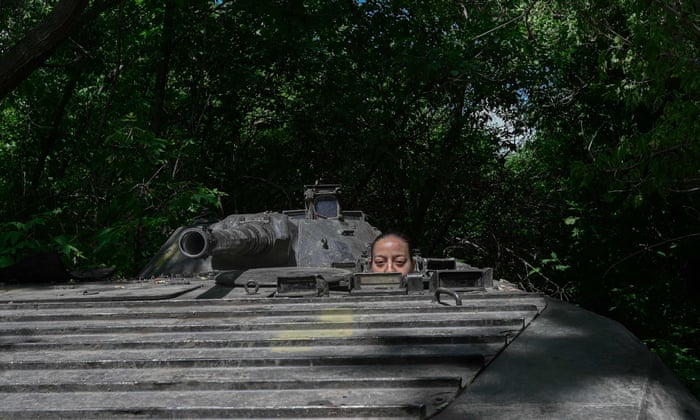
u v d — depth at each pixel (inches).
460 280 188.9
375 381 111.5
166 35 592.7
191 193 455.8
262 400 106.3
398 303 171.9
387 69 620.7
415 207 740.7
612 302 643.5
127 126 458.9
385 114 655.8
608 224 633.6
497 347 131.0
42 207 521.3
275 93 673.0
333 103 670.5
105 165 490.9
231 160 673.6
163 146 462.9
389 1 618.8
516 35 610.2
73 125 619.2
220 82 640.4
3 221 467.8
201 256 200.5
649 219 609.3
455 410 95.9
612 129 658.8
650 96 378.3
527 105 715.4
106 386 115.0
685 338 615.2
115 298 184.1
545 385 105.7
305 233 292.0
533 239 746.2
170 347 138.6
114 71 613.0
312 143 677.3
